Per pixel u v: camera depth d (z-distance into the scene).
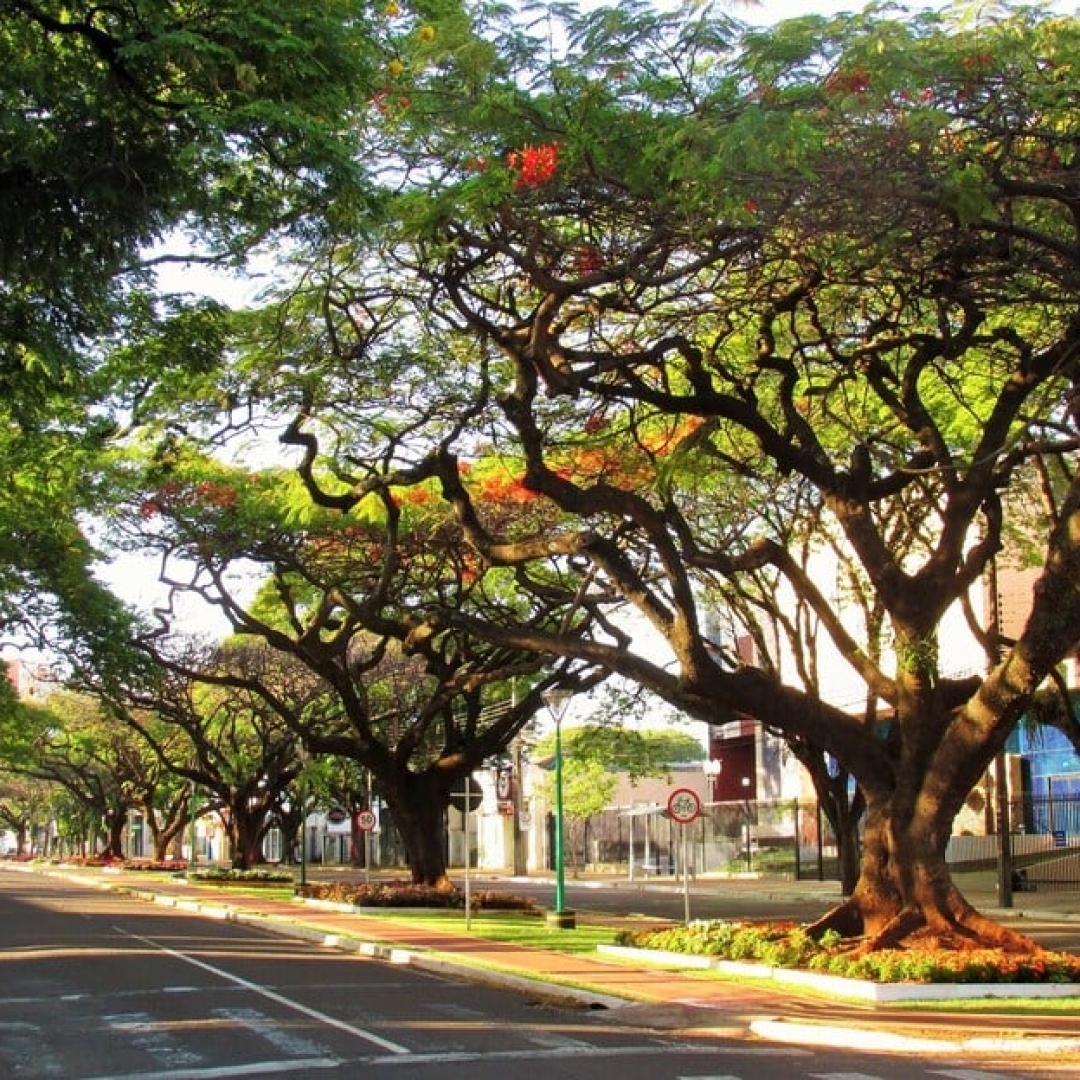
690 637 17.16
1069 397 16.72
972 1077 10.39
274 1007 14.92
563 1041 12.44
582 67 12.84
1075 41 11.99
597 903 37.84
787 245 14.02
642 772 44.50
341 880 55.31
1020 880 37.72
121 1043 12.29
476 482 26.23
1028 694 16.09
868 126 12.04
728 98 12.46
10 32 9.91
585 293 16.08
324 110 10.92
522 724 33.66
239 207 11.39
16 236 10.12
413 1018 14.02
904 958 15.61
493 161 13.46
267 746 52.44
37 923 29.31
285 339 19.42
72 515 29.41
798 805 50.19
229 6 10.07
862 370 18.80
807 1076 10.48
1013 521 27.20
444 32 13.09
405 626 26.61
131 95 10.06
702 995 15.27
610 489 17.75
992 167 12.81
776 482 25.03
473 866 79.25
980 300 15.17
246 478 29.22
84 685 40.72
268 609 41.12
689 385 20.69
